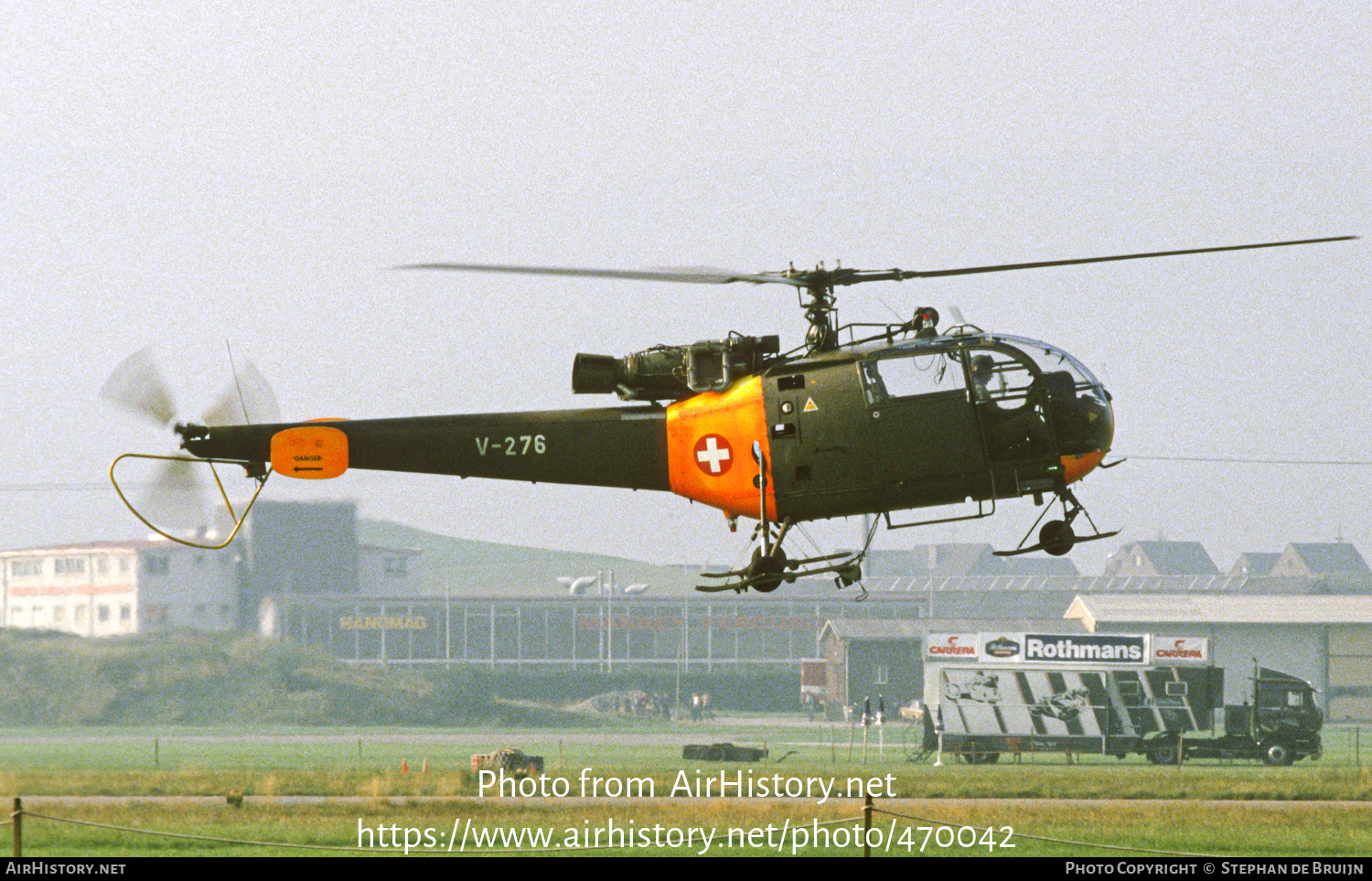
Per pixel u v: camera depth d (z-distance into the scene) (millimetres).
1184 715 190375
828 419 77625
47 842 97125
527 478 84250
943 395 77125
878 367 77625
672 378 81250
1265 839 106250
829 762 191375
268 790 128500
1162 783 149250
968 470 77125
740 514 81250
